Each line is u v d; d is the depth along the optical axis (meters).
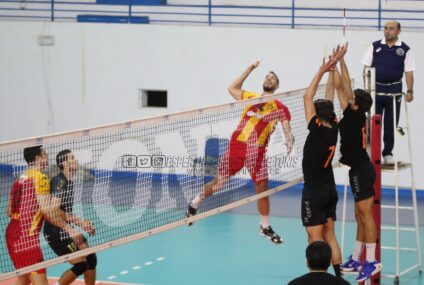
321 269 8.52
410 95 14.59
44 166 10.78
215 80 23.33
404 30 22.58
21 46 24.44
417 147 21.88
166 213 13.83
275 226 18.44
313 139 11.12
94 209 14.49
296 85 22.78
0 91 24.73
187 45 23.42
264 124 12.77
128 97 23.95
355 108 11.48
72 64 24.20
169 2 24.64
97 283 13.90
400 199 21.73
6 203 16.20
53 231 10.91
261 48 22.92
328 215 11.51
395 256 15.98
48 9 24.70
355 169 11.72
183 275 14.47
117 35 23.83
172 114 10.98
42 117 24.56
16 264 10.59
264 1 24.00
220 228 18.31
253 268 14.93
